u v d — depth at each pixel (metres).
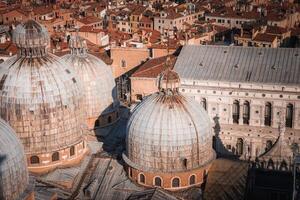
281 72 108.81
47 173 84.44
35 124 82.50
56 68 85.50
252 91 107.81
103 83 102.00
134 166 81.69
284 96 106.44
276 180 93.81
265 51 114.25
